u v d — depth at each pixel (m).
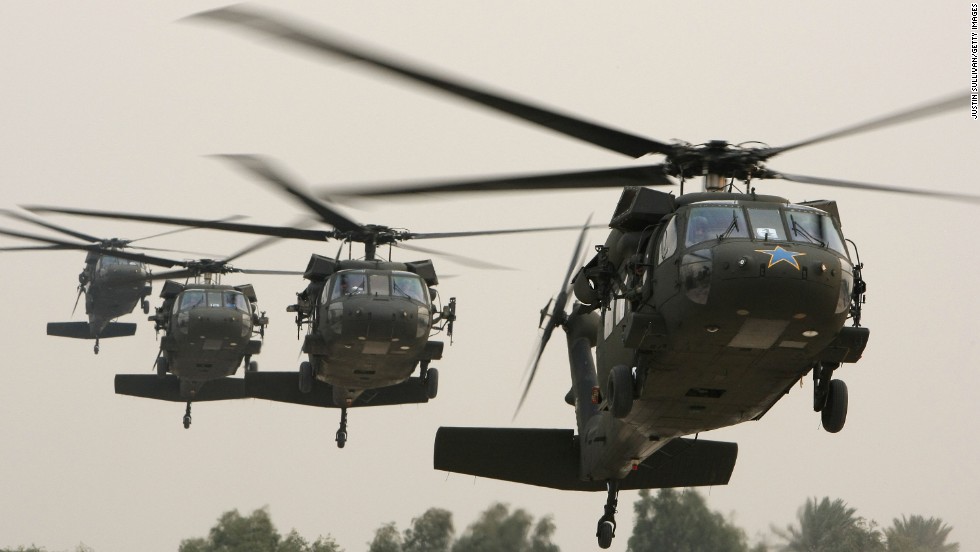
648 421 63.06
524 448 81.50
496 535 123.25
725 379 57.25
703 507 143.00
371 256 96.69
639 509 144.00
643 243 57.12
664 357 55.97
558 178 51.88
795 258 51.88
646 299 55.62
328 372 97.25
